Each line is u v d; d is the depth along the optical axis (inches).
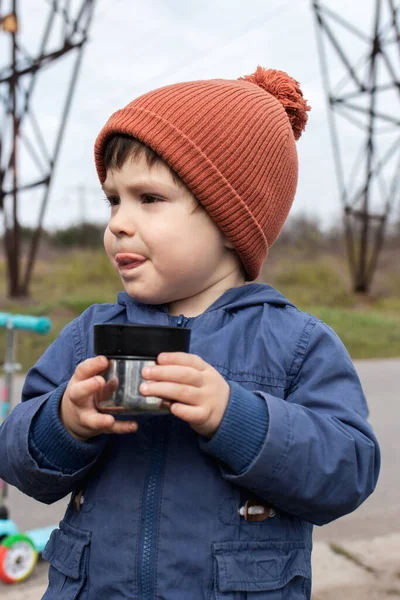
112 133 55.0
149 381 41.7
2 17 479.2
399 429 211.2
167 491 49.0
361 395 52.7
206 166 53.0
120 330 42.1
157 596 47.1
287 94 66.2
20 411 51.7
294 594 49.6
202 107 54.9
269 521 49.8
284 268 858.8
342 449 47.9
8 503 143.3
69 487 50.7
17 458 49.3
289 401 51.7
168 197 52.7
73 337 58.4
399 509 140.8
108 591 48.3
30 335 373.7
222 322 54.9
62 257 997.8
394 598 97.6
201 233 53.7
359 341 435.2
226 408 44.8
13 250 534.6
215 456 46.8
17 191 524.4
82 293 631.2
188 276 53.5
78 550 50.0
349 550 116.2
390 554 114.3
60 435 47.8
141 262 52.8
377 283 845.8
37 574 109.7
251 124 56.8
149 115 53.6
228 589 46.5
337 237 1099.3
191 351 53.0
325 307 639.1
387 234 1080.8
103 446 50.5
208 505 48.6
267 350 52.8
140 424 51.8
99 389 42.4
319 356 52.6
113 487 50.6
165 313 56.0
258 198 56.6
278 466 45.7
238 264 58.9
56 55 483.8
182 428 50.8
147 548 48.1
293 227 1104.2
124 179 53.5
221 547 47.6
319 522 50.3
